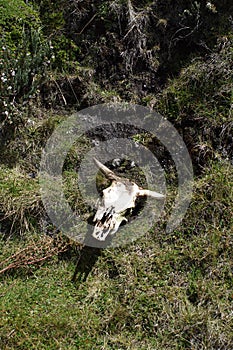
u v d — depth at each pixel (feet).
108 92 12.38
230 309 10.02
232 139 11.57
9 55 11.55
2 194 11.03
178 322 9.87
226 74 11.82
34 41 11.74
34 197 11.07
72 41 12.42
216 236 10.71
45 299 10.25
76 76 12.25
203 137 11.70
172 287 10.35
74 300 10.36
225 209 10.94
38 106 12.10
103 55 12.46
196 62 12.17
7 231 11.05
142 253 10.85
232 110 11.62
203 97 11.85
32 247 10.78
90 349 9.63
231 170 11.35
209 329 9.71
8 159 11.68
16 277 10.59
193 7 12.26
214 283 10.32
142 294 10.25
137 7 12.49
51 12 12.51
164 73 12.48
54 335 9.68
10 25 11.73
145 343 9.80
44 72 12.04
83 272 10.71
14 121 11.74
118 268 10.62
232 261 10.49
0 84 11.53
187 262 10.60
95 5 12.56
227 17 12.30
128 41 12.35
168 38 12.54
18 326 9.65
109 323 9.98
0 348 9.39
